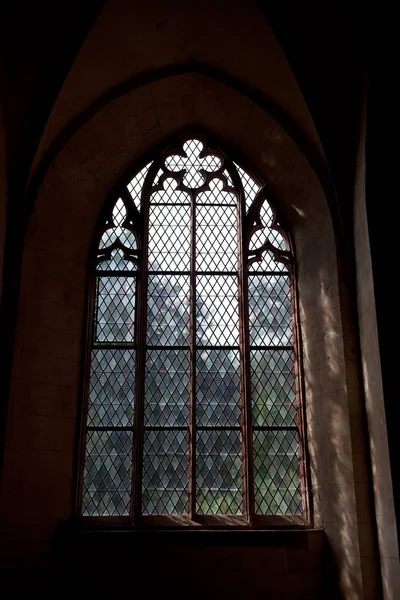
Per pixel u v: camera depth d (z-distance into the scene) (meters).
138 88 10.11
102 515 9.20
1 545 8.22
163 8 9.06
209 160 11.10
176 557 8.59
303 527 9.11
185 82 10.24
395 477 7.88
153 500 9.32
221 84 10.21
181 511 9.30
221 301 10.38
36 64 9.04
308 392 9.70
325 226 9.91
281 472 9.53
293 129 10.12
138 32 9.35
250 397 9.81
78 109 9.84
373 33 8.85
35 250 9.48
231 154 11.05
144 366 9.89
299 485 9.47
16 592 8.19
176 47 9.80
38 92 9.21
